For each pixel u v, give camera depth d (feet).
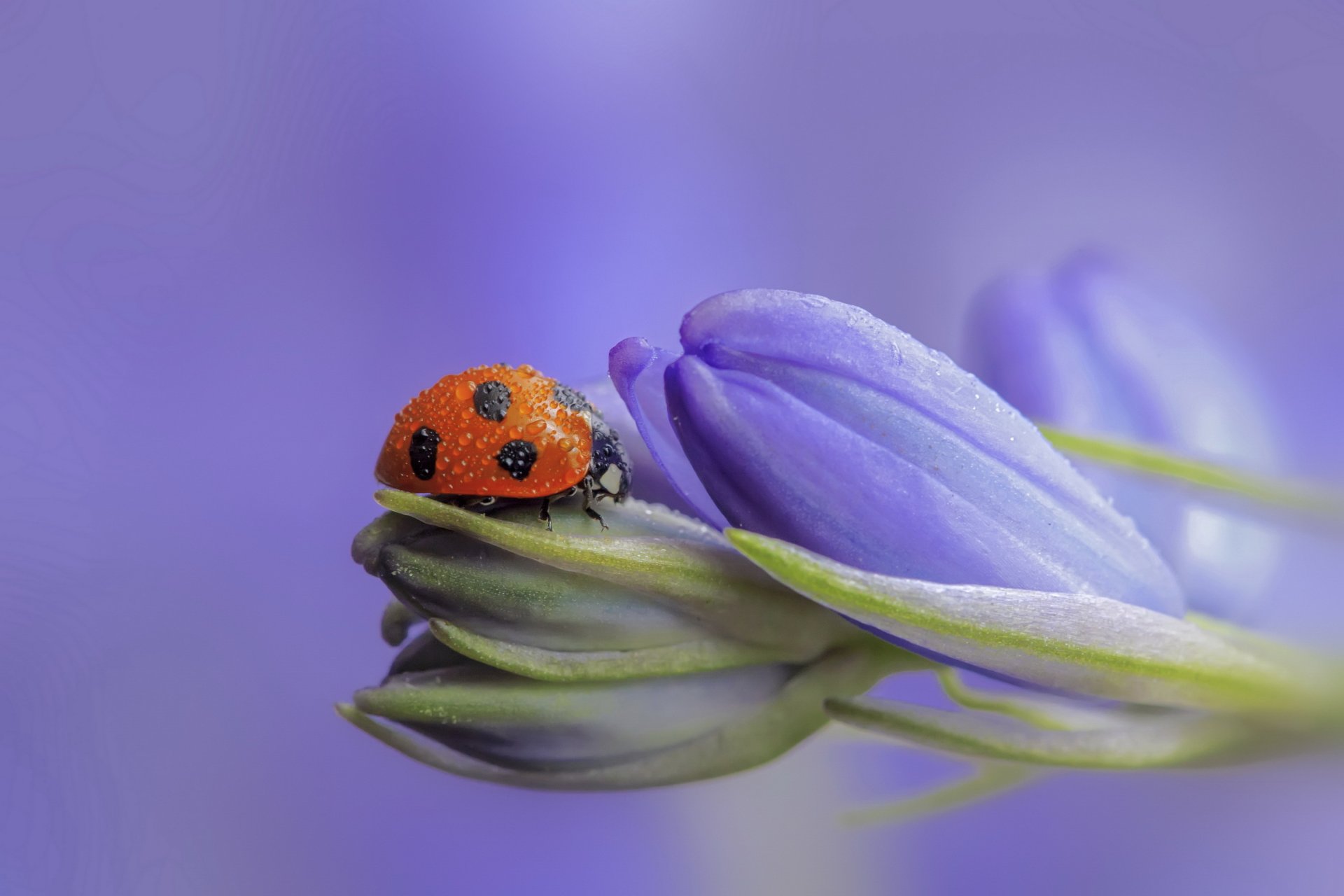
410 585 0.42
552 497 0.42
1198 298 0.50
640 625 0.42
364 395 0.49
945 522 0.41
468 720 0.42
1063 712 0.44
